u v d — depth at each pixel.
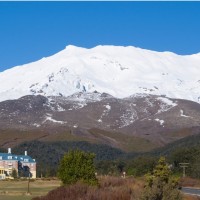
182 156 179.50
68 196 72.56
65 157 87.81
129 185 79.00
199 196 86.81
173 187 49.91
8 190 122.44
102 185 84.12
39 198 76.12
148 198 48.59
